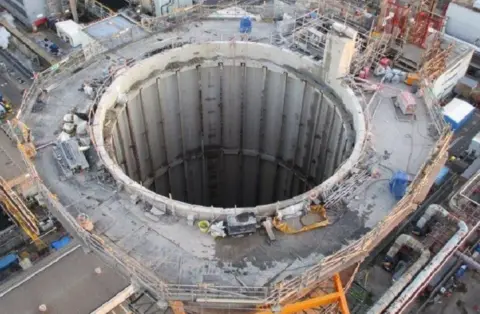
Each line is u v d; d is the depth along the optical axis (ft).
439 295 156.15
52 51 236.02
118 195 87.81
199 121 130.82
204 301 73.05
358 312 143.54
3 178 153.07
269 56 120.78
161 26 127.75
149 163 127.44
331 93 112.98
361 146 95.04
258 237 81.30
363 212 85.46
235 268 77.41
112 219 84.12
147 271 76.43
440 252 146.82
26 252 156.76
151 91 117.50
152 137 124.67
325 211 84.89
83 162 92.02
